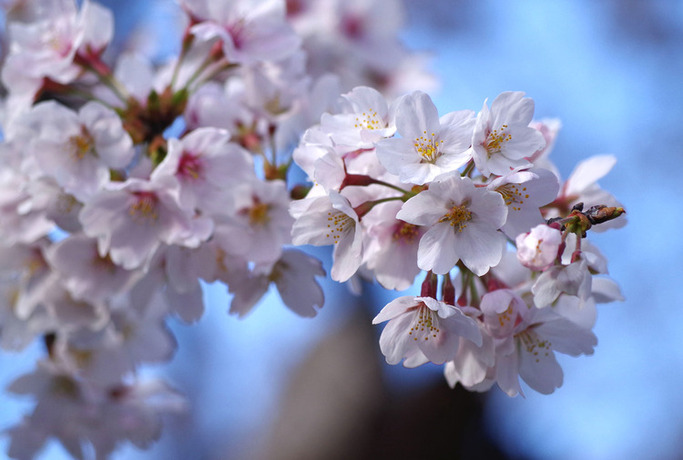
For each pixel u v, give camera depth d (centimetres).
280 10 79
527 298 69
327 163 67
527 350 69
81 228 77
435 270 66
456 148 66
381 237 70
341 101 70
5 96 86
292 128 81
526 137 67
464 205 66
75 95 80
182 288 76
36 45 79
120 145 75
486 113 66
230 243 75
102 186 74
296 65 81
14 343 84
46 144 74
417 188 67
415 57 111
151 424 91
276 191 75
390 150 66
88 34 79
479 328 68
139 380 91
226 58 80
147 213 74
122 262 74
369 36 106
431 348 68
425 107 67
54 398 88
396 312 68
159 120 78
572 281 65
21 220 78
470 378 68
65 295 81
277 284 77
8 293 83
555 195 67
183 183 74
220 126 79
